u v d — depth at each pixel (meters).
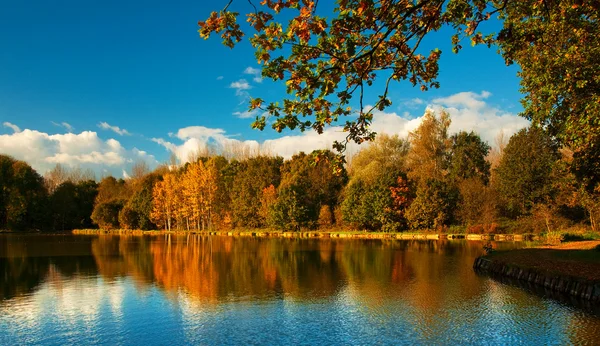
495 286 18.16
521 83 19.36
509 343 10.95
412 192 56.16
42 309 14.96
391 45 7.78
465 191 51.22
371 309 14.54
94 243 47.59
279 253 33.75
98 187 91.75
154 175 84.25
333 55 7.05
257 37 6.78
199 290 18.03
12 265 27.17
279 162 75.81
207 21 6.63
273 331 12.21
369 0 6.28
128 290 18.19
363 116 7.85
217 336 11.80
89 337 11.84
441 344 10.98
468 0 7.78
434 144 61.16
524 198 47.47
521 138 47.91
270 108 7.18
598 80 14.35
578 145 16.56
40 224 76.81
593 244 24.47
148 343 11.31
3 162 71.81
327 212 60.97
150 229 79.94
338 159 7.93
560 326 12.21
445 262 26.73
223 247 40.41
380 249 36.12
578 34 13.88
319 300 15.95
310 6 6.45
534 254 22.52
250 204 69.62
